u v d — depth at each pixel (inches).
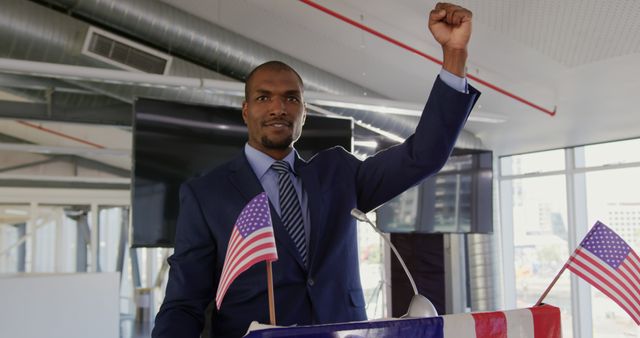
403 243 306.3
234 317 53.7
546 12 172.6
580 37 185.6
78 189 342.6
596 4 163.8
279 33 226.7
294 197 57.1
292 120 57.2
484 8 175.2
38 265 332.5
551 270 329.1
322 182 58.1
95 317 136.3
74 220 342.0
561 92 236.8
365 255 337.4
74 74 160.2
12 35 193.3
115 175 362.3
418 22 191.9
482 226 274.5
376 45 219.1
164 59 211.6
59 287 130.4
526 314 46.9
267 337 38.5
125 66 207.5
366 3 186.5
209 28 220.4
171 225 185.9
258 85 57.0
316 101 198.4
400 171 57.9
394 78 246.1
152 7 208.8
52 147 283.0
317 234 55.5
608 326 311.1
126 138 336.2
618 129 277.3
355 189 59.9
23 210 332.2
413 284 49.5
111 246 350.3
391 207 270.2
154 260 363.9
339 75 252.8
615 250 54.0
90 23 225.6
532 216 338.3
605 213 303.9
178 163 188.4
